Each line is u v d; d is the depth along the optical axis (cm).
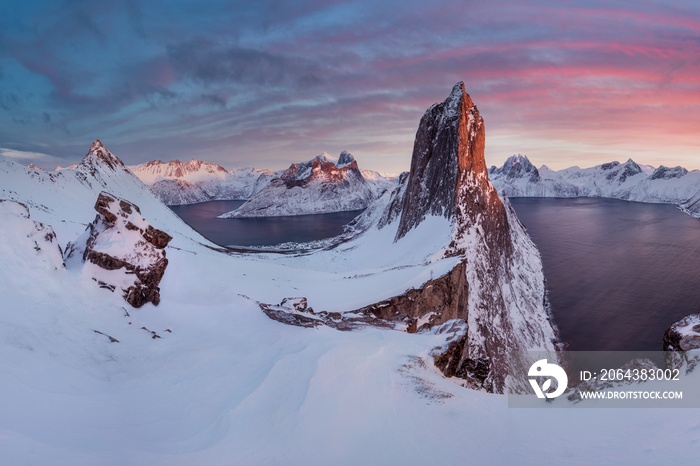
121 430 1098
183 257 3023
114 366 1591
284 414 1321
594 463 955
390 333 2597
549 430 1284
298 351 1873
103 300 2103
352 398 1477
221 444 1116
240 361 1784
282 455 1091
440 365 2244
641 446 999
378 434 1248
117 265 2302
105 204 2447
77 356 1512
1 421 893
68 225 4875
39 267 1880
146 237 2480
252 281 4750
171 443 1088
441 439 1240
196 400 1397
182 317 2391
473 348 5569
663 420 1175
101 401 1245
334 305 4572
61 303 1809
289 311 2677
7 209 1930
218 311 2502
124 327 1984
